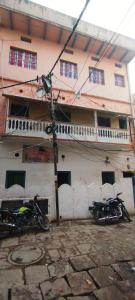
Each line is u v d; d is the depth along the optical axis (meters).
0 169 9.67
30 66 11.73
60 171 10.85
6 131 9.27
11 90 10.76
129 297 3.33
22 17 10.91
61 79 12.20
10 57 11.37
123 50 13.63
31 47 11.94
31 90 11.17
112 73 14.06
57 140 10.24
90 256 4.96
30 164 10.22
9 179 9.88
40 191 8.66
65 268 4.34
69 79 12.45
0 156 9.80
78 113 12.38
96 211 8.62
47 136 9.95
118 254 5.09
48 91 8.52
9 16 10.83
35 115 11.16
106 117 13.12
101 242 5.97
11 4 10.55
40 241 6.04
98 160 12.02
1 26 11.43
